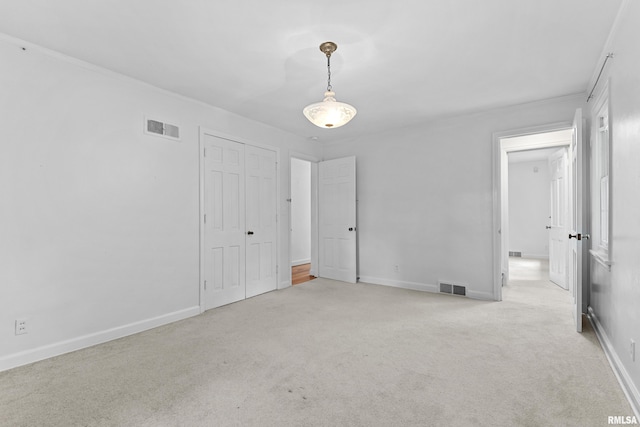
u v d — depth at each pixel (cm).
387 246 493
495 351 255
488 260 408
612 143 234
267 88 330
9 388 205
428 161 453
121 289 296
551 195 520
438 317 340
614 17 213
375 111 404
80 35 233
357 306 383
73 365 237
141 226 312
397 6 201
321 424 169
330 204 544
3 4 197
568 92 344
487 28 226
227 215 399
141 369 230
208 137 377
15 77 237
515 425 166
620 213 215
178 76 301
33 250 245
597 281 299
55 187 256
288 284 492
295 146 512
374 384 208
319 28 225
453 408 181
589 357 242
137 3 197
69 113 264
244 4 199
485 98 360
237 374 222
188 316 348
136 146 308
